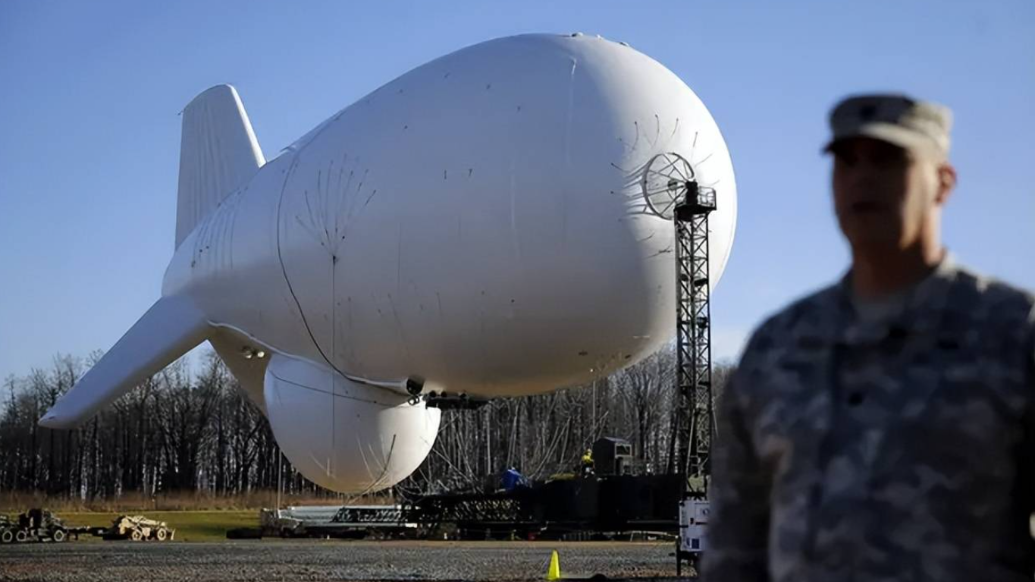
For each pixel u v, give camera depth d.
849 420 4.09
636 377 102.75
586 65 32.75
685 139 32.34
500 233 31.64
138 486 104.94
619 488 43.09
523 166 31.44
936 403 3.95
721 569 4.54
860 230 4.16
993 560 3.89
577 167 31.33
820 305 4.39
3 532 48.50
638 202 31.56
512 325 33.03
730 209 34.34
